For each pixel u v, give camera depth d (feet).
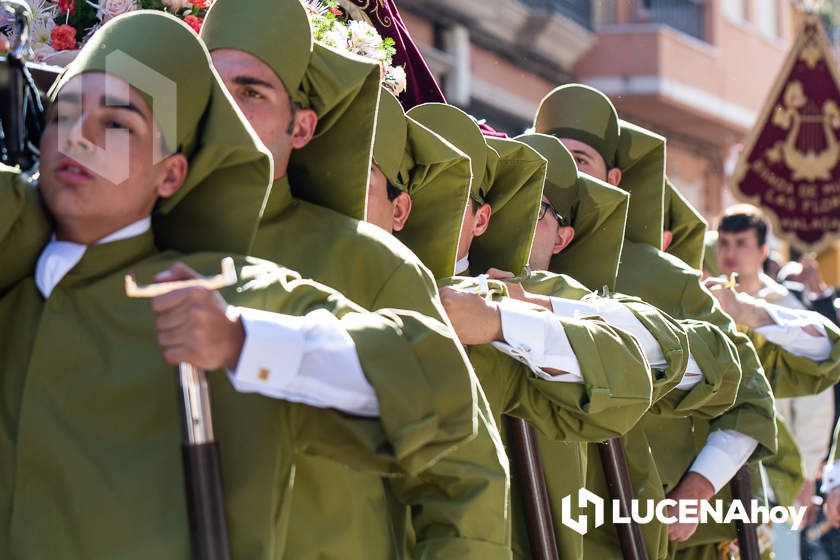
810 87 86.94
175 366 19.17
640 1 138.92
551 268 36.70
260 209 21.22
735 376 35.73
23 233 20.61
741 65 153.48
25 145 21.34
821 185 87.30
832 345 45.42
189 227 21.24
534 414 28.71
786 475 50.16
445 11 108.47
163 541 19.30
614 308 31.50
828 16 147.64
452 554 23.08
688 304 39.40
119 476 19.54
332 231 24.36
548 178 35.12
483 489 23.25
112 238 20.53
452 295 26.71
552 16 119.65
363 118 25.30
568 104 39.88
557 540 31.58
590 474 34.96
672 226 44.73
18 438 19.90
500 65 117.70
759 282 57.06
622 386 27.78
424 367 20.03
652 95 136.56
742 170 88.17
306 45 24.50
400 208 29.22
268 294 20.27
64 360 20.08
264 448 19.90
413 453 19.66
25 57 23.00
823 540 57.52
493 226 32.86
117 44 20.07
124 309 20.26
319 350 19.25
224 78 23.94
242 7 24.21
